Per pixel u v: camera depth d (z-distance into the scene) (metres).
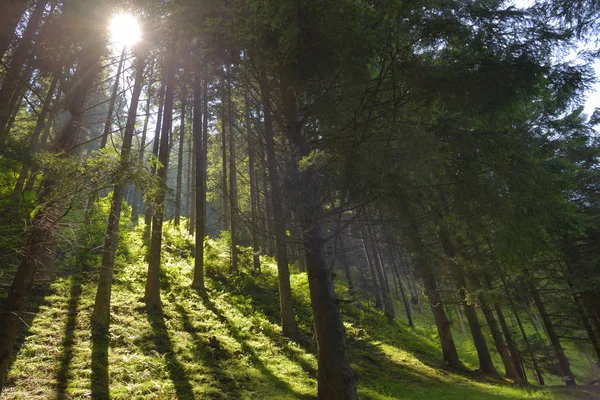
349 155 4.09
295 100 5.59
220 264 16.16
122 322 8.57
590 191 13.78
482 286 13.66
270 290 16.05
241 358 8.73
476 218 5.09
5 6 4.96
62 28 5.16
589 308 14.86
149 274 10.27
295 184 4.48
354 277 27.66
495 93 4.44
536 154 5.48
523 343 17.12
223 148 15.45
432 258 12.67
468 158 4.84
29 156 3.60
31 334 6.90
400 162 3.91
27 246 3.81
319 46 4.12
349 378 4.76
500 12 4.82
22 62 5.09
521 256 5.24
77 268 10.65
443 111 5.09
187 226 22.70
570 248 13.52
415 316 26.97
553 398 10.67
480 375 13.72
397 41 3.79
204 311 11.09
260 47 4.70
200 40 5.13
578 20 6.09
